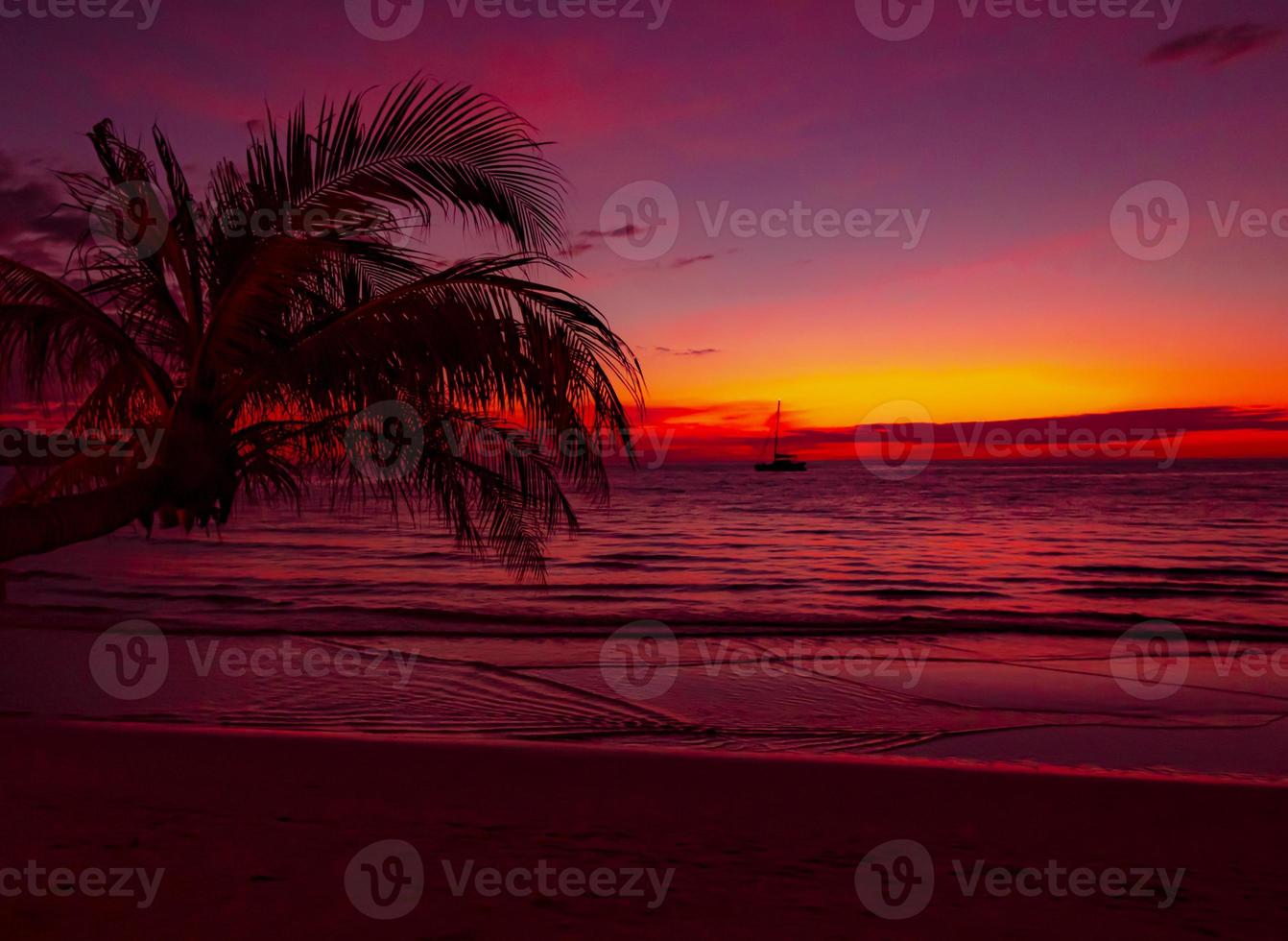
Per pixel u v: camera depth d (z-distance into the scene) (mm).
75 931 2916
